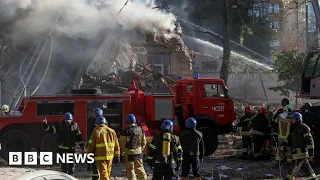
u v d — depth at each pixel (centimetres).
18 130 1506
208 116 1745
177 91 1831
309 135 1141
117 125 1602
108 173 1065
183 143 1127
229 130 1788
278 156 1339
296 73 3045
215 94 1767
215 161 1611
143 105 1661
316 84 1580
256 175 1322
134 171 1128
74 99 1543
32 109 1512
